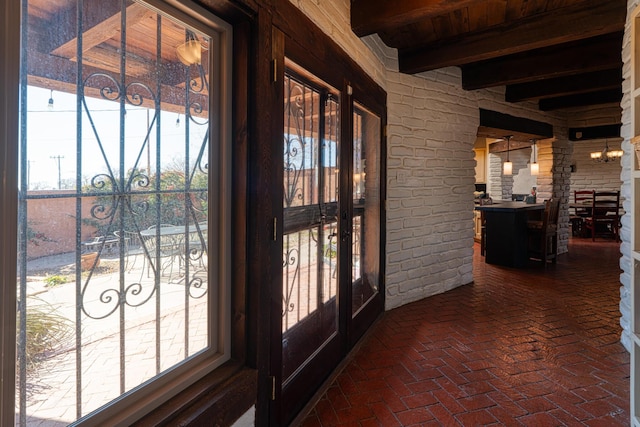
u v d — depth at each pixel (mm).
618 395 1913
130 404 1017
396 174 3305
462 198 4047
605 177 7801
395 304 3326
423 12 2182
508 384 2025
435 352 2422
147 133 1062
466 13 2609
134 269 1035
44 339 822
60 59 838
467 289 3934
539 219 5648
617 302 3439
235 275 1388
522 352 2414
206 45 1269
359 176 2670
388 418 1734
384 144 3104
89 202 910
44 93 808
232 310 1394
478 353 2402
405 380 2072
